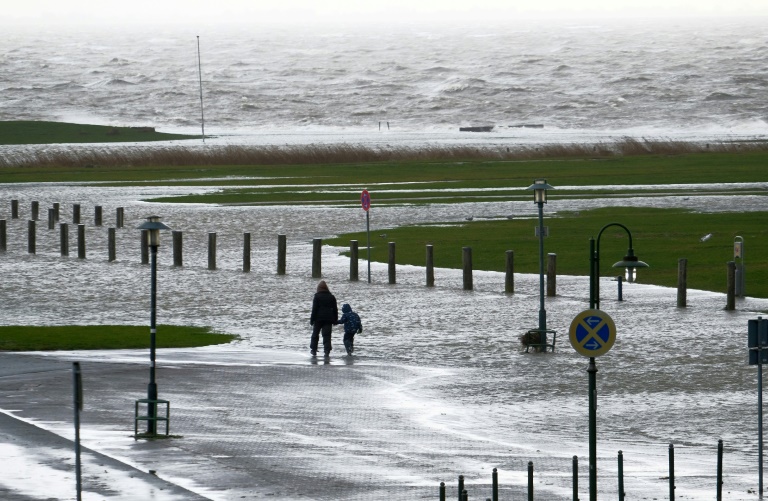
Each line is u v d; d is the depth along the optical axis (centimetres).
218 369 5884
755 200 15325
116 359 6116
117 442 4106
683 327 7150
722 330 7031
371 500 3316
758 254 10350
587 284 9119
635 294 8588
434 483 3578
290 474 3653
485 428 4619
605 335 3594
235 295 8762
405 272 9950
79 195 17650
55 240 12862
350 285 9269
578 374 5797
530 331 6512
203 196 17238
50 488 3344
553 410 4984
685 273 7950
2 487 3341
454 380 5666
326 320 6334
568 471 3838
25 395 5019
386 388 5453
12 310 8131
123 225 13925
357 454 4038
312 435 4384
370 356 6350
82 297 8756
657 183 18475
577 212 14100
